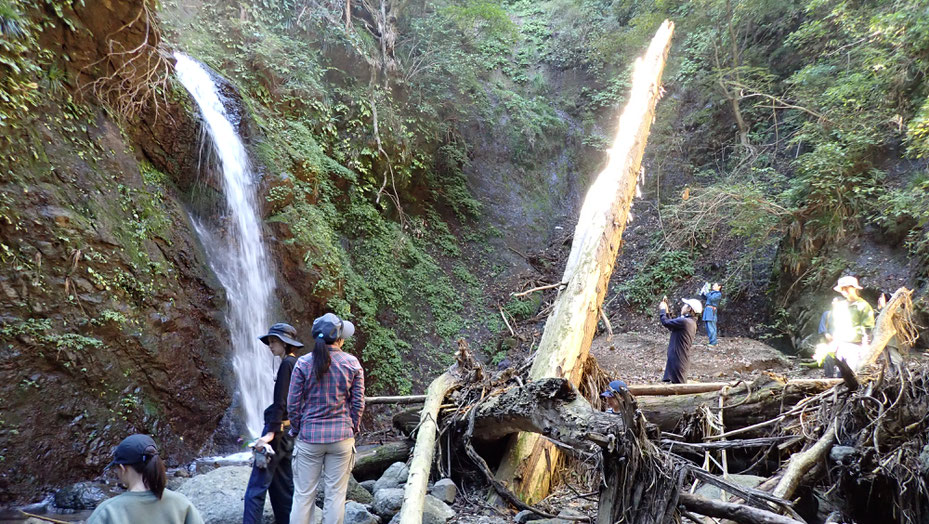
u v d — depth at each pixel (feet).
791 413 20.04
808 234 43.16
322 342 14.38
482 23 60.54
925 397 17.54
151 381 25.79
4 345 21.02
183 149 33.19
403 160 51.44
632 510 14.21
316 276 37.35
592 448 15.94
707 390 23.56
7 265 21.53
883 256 39.42
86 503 20.61
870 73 42.70
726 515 13.93
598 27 77.71
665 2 62.34
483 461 19.76
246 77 42.27
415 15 58.85
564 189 70.79
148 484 8.55
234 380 30.22
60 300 22.89
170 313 27.50
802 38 50.42
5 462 20.31
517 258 60.18
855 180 41.16
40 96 24.75
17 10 24.00
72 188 24.89
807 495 17.87
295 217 38.37
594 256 29.09
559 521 17.63
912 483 16.40
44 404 21.72
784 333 44.09
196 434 27.37
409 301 47.75
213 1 45.14
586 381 26.27
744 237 52.54
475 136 67.10
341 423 14.37
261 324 34.09
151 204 29.14
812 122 49.34
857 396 18.16
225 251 33.04
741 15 59.52
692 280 53.16
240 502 17.17
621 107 73.67
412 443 23.45
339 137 48.06
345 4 52.01
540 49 80.84
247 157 37.63
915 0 38.55
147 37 30.50
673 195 63.62
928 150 35.88
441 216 58.65
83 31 27.58
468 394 22.13
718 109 65.51
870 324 24.99
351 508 17.16
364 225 46.80
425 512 17.49
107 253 25.21
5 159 22.18
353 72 51.75
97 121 28.04
